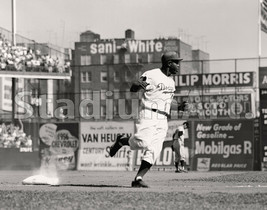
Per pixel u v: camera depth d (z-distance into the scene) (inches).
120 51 3914.9
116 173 1022.4
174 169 1187.3
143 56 3868.1
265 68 1197.7
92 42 3961.6
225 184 531.2
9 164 1314.0
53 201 323.6
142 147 440.5
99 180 663.1
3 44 1549.0
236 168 1177.4
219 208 291.1
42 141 1296.8
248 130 1176.8
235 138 1181.7
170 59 436.5
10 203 315.6
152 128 437.1
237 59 1290.6
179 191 395.5
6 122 1373.0
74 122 1269.7
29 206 303.0
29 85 1592.0
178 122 1203.2
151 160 442.6
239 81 1407.5
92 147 1251.2
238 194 361.4
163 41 3853.3
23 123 1346.0
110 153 459.5
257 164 1172.5
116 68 3700.8
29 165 1299.2
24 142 1322.6
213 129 1190.9
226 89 1405.0
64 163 1273.4
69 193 368.5
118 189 415.5
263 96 1192.8
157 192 380.2
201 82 1439.5
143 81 434.0
